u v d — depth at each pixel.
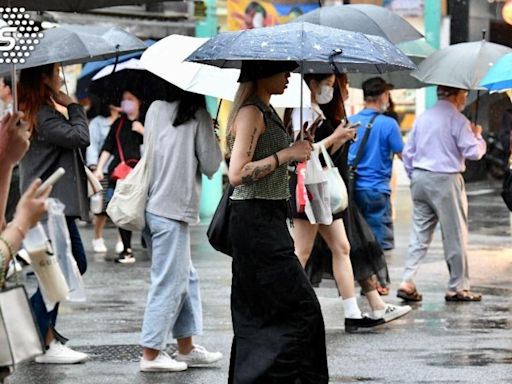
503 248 35.75
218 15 51.81
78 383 18.27
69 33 19.64
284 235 15.51
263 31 15.64
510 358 20.19
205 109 18.80
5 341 10.10
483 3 57.97
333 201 21.69
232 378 15.64
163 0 16.11
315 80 20.83
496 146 57.75
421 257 25.91
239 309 15.62
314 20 23.20
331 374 18.97
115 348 21.03
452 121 25.59
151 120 18.75
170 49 18.52
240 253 15.48
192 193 18.70
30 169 19.20
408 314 24.45
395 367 19.48
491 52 25.50
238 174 15.20
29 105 19.06
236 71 18.23
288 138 15.80
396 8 54.38
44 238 11.22
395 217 46.75
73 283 15.09
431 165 25.61
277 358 15.24
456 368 19.42
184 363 19.19
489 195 55.56
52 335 19.61
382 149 27.02
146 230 18.88
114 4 15.94
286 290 15.37
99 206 34.62
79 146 19.06
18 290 10.27
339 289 22.78
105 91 35.16
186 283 18.89
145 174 18.66
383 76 30.45
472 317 24.11
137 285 28.83
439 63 25.42
